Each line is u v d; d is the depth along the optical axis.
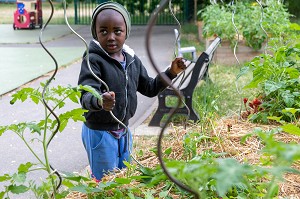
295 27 5.74
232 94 7.51
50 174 2.86
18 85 9.48
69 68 11.19
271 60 4.78
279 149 1.77
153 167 3.42
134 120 7.00
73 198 3.08
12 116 7.41
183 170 2.12
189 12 19.50
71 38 16.77
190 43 14.62
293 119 4.33
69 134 6.49
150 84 4.29
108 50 4.02
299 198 2.90
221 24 10.62
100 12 4.05
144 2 21.66
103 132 4.02
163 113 6.55
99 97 2.89
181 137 3.92
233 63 10.61
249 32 10.33
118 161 4.16
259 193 2.70
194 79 6.32
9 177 2.83
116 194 2.91
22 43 15.44
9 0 29.34
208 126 4.01
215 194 2.71
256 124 4.25
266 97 4.63
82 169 5.40
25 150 5.98
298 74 4.66
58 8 26.50
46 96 2.88
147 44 1.66
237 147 3.62
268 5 10.66
